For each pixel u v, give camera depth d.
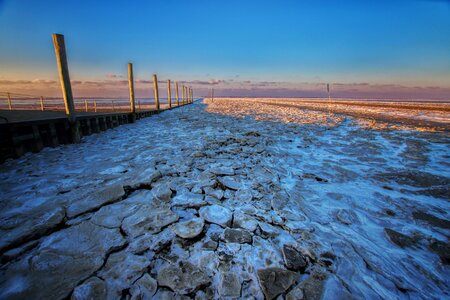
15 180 4.02
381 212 3.25
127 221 2.80
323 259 2.25
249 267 2.12
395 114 18.86
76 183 3.91
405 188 4.11
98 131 9.45
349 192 3.91
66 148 6.57
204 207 3.20
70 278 1.92
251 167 5.09
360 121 13.81
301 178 4.53
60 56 6.64
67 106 7.03
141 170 4.59
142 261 2.15
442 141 8.01
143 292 1.82
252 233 2.66
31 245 2.32
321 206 3.40
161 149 6.49
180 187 3.87
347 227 2.86
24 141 5.61
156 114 19.20
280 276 2.01
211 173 4.54
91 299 1.73
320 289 1.89
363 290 1.90
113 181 4.02
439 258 2.33
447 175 4.74
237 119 14.91
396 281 2.01
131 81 13.15
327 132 9.95
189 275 2.00
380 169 5.11
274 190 3.91
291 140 8.20
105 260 2.15
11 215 2.83
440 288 1.97
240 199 3.54
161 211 3.06
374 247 2.48
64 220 2.77
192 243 2.44
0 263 2.08
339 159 5.90
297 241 2.53
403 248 2.47
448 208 3.40
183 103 38.56
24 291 1.79
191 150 6.37
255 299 1.80
